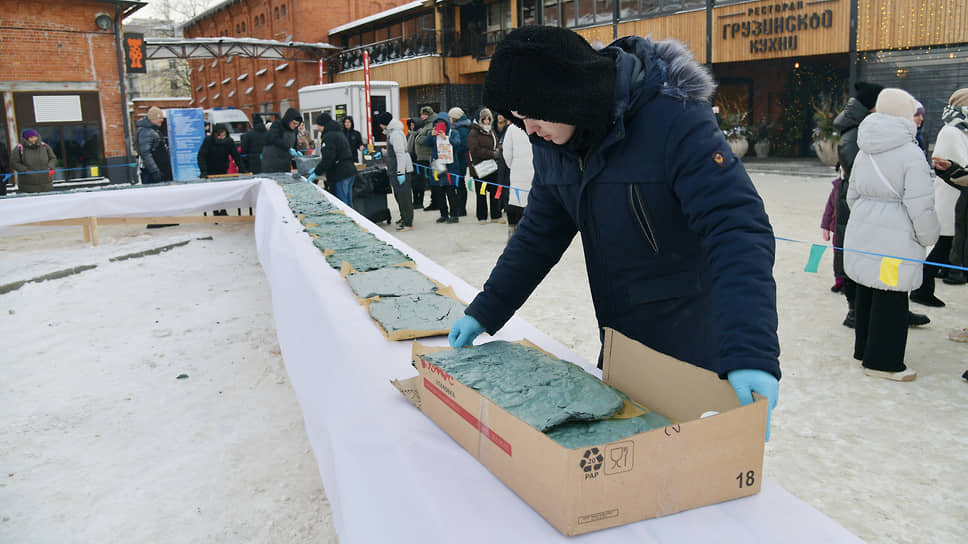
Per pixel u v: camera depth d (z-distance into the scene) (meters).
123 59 14.85
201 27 41.25
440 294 2.29
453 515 0.98
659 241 1.36
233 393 3.37
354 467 1.27
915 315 4.22
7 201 6.47
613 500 0.92
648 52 1.30
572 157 1.39
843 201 4.41
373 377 1.61
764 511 0.97
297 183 7.05
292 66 29.92
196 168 12.69
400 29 26.83
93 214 6.86
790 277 5.58
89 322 4.68
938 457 2.62
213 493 2.46
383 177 8.80
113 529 2.25
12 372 3.73
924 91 13.95
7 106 13.66
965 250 3.74
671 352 1.46
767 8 16.08
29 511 2.35
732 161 1.19
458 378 1.23
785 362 3.70
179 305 5.08
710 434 0.96
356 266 2.78
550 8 21.44
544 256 1.57
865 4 14.42
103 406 3.24
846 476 2.51
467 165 9.09
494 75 1.20
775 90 19.70
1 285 5.52
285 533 2.21
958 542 2.10
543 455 0.94
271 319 4.64
